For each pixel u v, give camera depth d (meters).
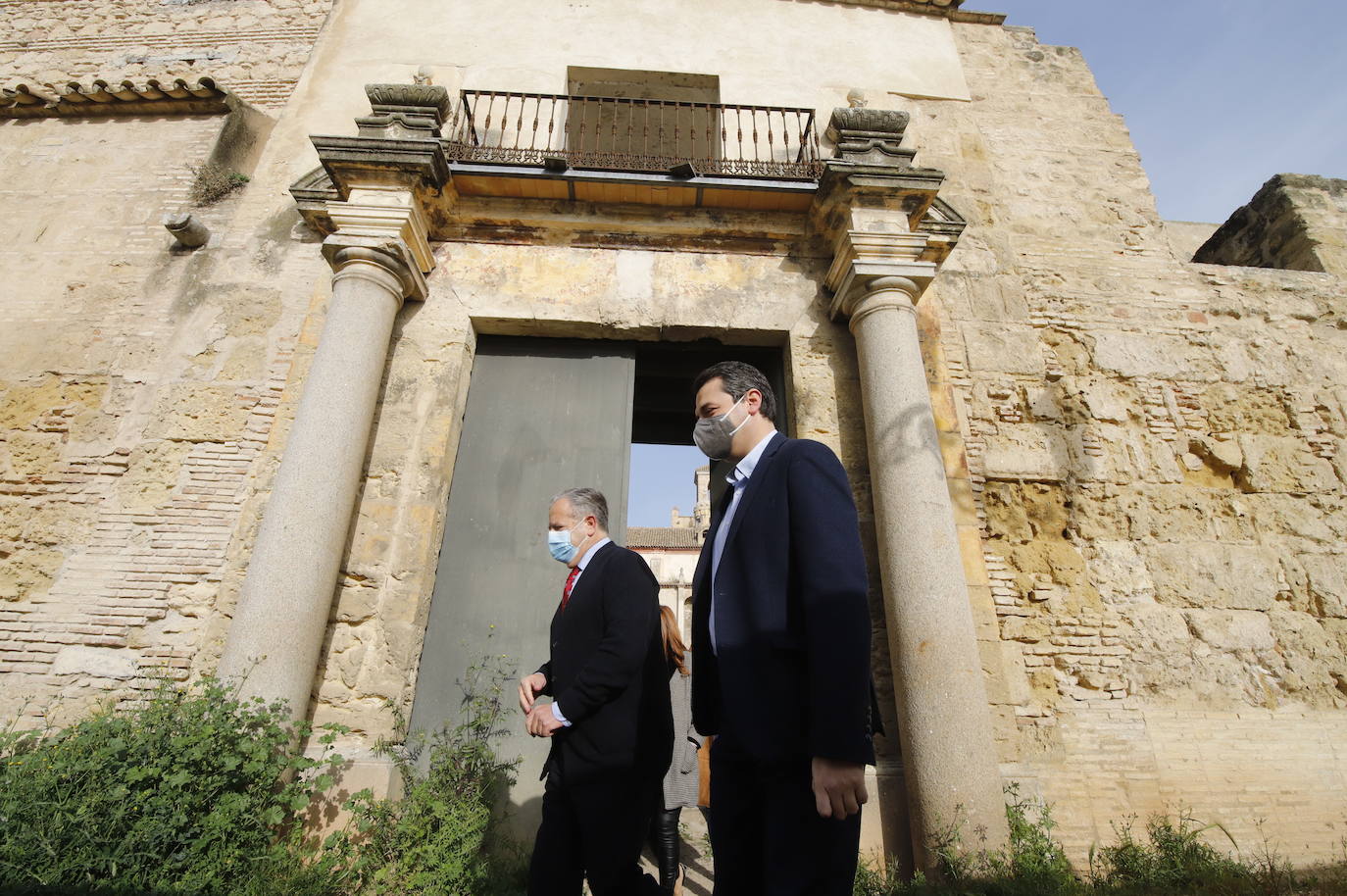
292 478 4.10
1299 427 5.60
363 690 4.14
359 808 3.35
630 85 6.75
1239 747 4.54
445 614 4.61
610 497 5.03
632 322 5.27
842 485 1.78
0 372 5.22
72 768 2.80
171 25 7.20
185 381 5.16
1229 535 5.17
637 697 2.50
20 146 6.29
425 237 5.17
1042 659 4.68
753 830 1.77
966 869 3.48
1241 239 7.15
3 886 2.44
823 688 1.49
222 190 5.95
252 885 2.82
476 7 6.84
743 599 1.81
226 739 3.21
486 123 5.83
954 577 4.12
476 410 5.25
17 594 4.52
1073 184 6.52
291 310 5.42
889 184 5.09
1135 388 5.62
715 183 5.34
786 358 5.41
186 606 4.49
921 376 4.68
